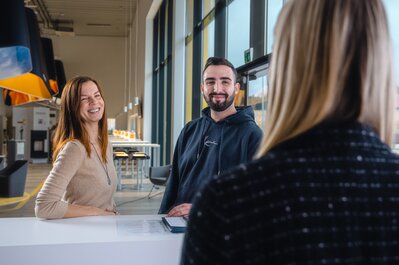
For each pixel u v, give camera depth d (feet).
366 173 1.74
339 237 1.63
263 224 1.62
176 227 5.22
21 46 5.35
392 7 5.74
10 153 33.78
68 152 5.94
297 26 1.87
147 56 36.94
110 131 55.98
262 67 11.27
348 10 1.82
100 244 4.81
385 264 1.66
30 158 43.75
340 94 1.78
